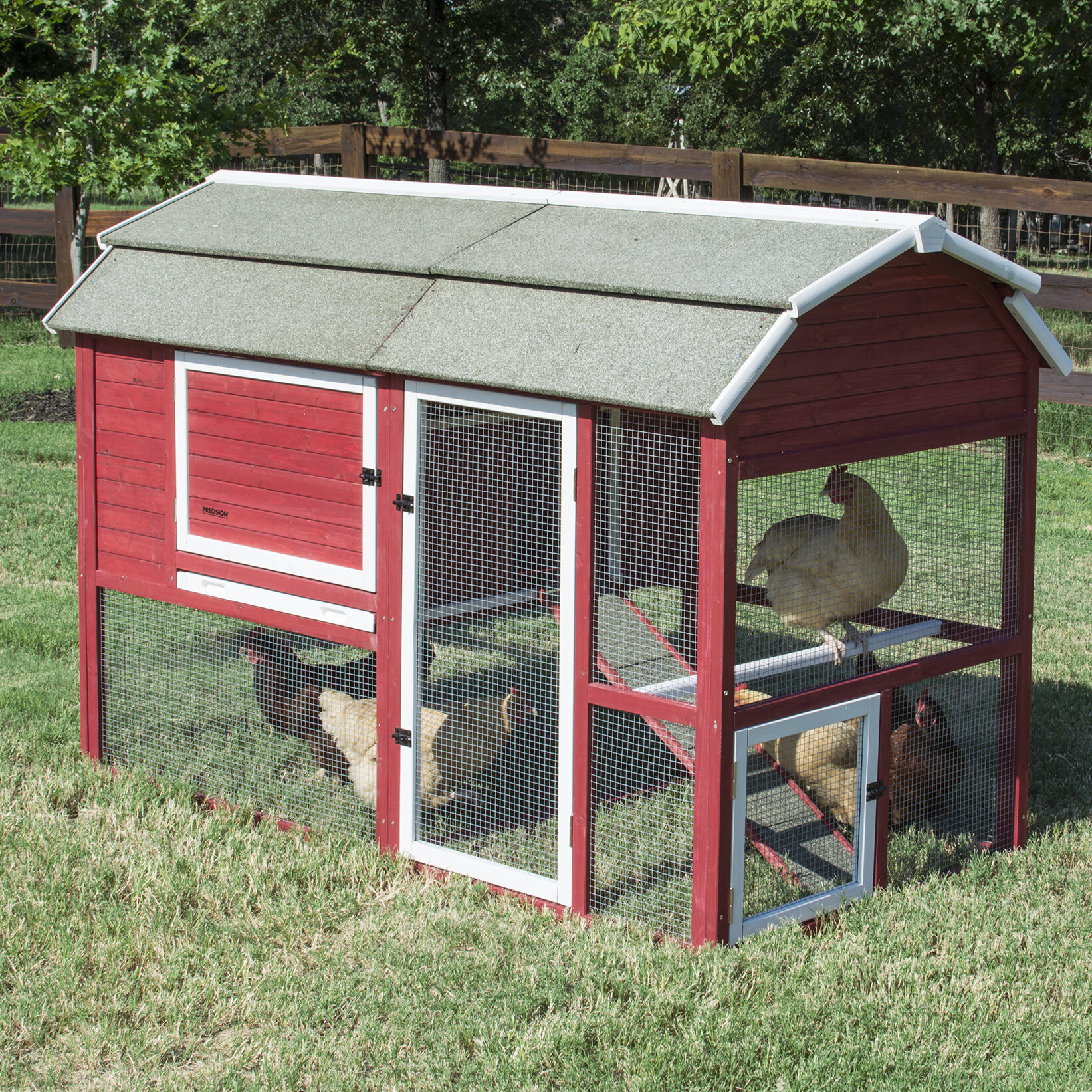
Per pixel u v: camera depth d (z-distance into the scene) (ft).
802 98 80.48
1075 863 17.34
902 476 21.99
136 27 43.86
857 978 14.19
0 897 15.62
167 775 19.67
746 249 15.02
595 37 64.90
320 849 17.33
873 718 15.99
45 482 36.78
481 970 14.32
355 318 16.72
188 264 19.13
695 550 18.06
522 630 19.76
